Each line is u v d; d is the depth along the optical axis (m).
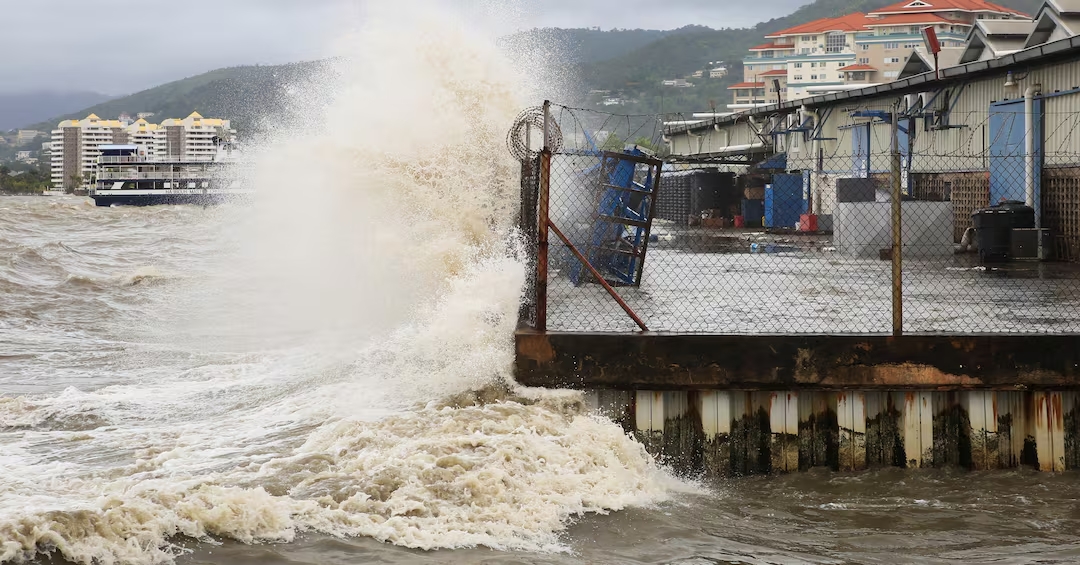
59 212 79.56
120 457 8.38
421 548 6.65
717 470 9.46
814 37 159.50
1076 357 9.43
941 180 27.05
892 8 135.00
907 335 9.44
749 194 34.34
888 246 21.64
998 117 24.06
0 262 27.34
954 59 31.72
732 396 9.52
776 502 8.53
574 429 8.91
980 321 11.83
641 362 9.45
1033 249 20.56
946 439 9.59
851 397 9.49
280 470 7.71
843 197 23.91
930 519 8.07
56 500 6.97
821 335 9.44
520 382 9.57
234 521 6.66
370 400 9.84
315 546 6.53
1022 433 9.57
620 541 7.20
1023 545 7.46
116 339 15.50
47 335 15.98
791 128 38.03
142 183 87.81
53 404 10.44
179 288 22.22
